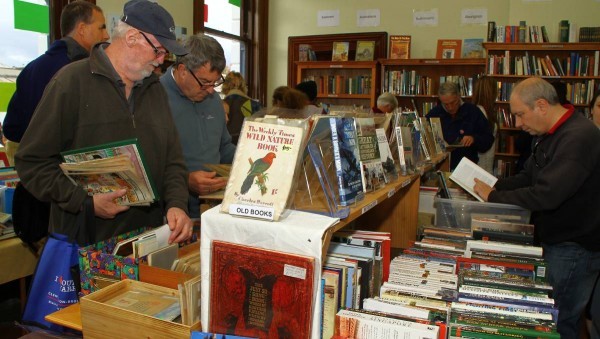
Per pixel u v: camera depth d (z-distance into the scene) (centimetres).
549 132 214
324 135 128
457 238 219
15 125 232
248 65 695
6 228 264
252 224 108
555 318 140
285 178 110
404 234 243
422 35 638
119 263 138
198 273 132
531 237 210
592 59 538
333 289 125
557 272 218
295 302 104
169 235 151
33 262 273
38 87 224
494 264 177
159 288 132
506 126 571
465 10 617
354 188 134
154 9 156
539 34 552
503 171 578
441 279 161
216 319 112
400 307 135
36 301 155
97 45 164
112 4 438
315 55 675
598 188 205
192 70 202
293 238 105
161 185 177
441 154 321
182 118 215
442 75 623
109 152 144
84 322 125
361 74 665
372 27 659
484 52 602
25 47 368
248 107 346
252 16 688
